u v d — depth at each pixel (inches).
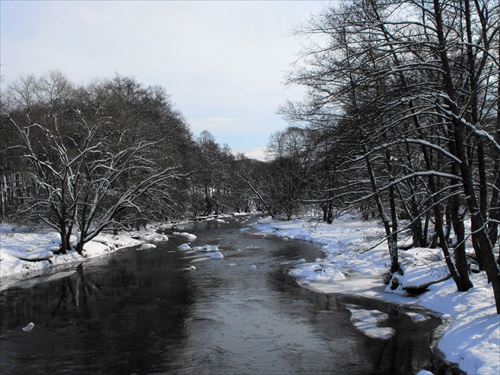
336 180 677.9
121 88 1715.1
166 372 378.9
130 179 1266.0
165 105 1887.3
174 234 1647.4
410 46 404.2
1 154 1322.6
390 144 402.0
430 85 420.8
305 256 1023.6
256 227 1937.7
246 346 437.7
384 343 428.5
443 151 393.7
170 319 539.2
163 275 822.5
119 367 393.1
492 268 387.5
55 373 383.6
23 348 446.3
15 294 688.4
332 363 386.9
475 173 625.6
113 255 1106.1
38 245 1035.9
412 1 388.8
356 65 479.8
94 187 1125.1
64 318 552.4
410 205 794.8
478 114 446.9
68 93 1328.7
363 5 470.3
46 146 1090.7
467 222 925.2
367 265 839.1
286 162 1844.2
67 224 1096.8
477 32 438.3
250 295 652.7
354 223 1672.0
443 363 367.6
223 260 986.7
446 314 489.7
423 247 805.9
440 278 603.5
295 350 422.3
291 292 665.6
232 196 2984.7
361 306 568.7
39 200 1032.8
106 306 607.8
